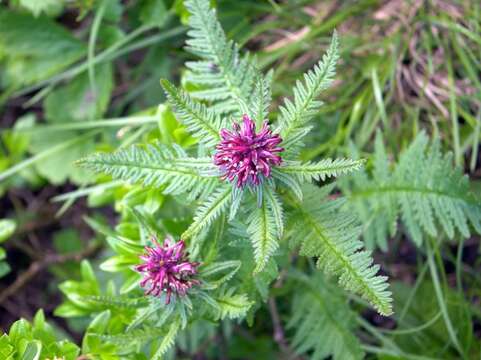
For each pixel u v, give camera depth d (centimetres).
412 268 44
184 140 32
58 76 45
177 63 47
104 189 37
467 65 40
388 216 36
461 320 40
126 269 33
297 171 26
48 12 44
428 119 43
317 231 28
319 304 38
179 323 28
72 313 36
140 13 43
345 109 44
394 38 43
